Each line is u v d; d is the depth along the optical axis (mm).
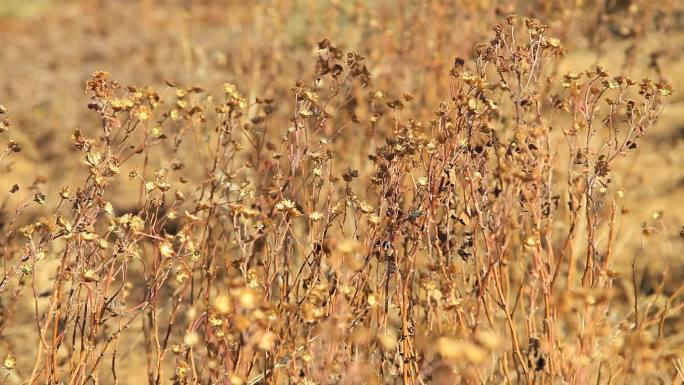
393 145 2359
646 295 3508
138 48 8750
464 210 2385
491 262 2299
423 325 2566
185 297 3379
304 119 2467
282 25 5137
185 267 2285
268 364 2348
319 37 5012
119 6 12875
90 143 2293
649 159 4656
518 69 2477
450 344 1685
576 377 2133
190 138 4676
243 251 2236
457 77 2506
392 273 2357
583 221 3518
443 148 2361
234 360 2338
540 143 2432
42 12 12555
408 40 4316
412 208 2297
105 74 2297
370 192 3176
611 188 3967
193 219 2281
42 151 5570
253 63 4973
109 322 3350
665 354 2105
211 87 5691
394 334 2844
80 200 2246
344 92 3525
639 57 4723
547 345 2182
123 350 3227
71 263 2449
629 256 3689
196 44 8203
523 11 4344
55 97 6688
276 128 4148
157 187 2324
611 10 5012
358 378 2051
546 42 2459
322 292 2021
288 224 2260
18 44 9867
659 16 4781
